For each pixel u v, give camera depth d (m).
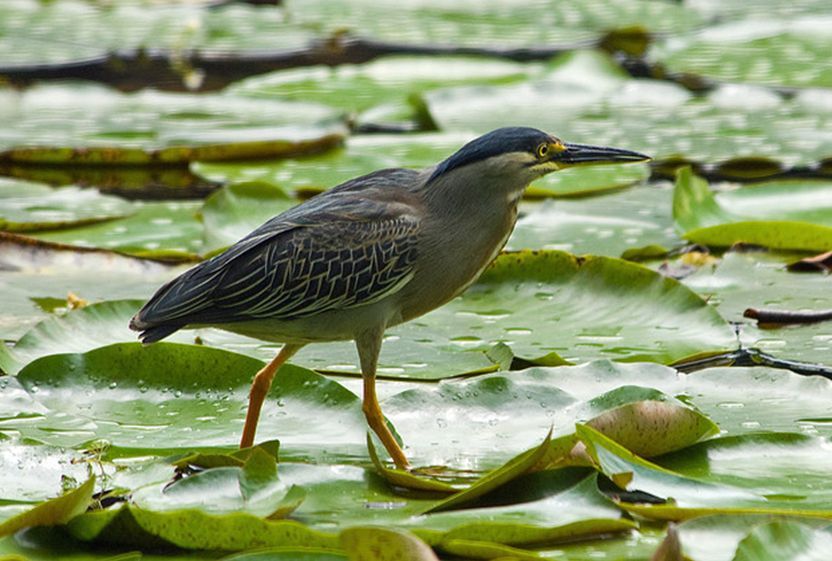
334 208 10.83
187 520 8.27
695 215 15.79
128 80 24.38
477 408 10.70
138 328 10.27
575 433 9.54
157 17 26.81
